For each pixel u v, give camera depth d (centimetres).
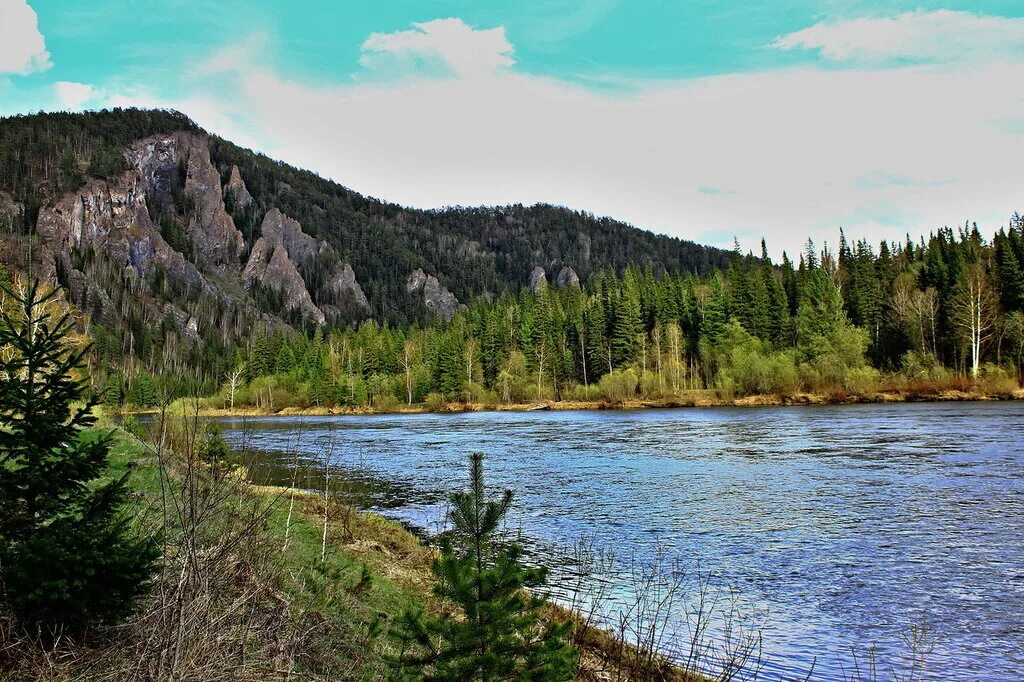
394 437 4638
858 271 8481
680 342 8538
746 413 5572
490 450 3628
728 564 1393
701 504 1992
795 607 1144
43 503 519
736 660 937
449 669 504
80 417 562
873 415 4631
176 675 454
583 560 1437
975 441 3045
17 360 532
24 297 557
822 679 876
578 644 884
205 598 529
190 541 559
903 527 1631
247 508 904
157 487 1070
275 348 12200
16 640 466
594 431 4641
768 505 1941
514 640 539
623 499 2105
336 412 9438
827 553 1448
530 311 11688
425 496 2286
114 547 521
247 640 580
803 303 8562
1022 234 8519
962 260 8100
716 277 10281
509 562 548
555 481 2494
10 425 531
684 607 1150
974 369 6212
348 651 697
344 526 1380
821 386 6638
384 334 12569
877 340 7869
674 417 5616
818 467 2562
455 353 9931
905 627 1052
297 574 877
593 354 9419
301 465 2781
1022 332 6228
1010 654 947
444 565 536
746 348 7588
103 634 529
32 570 471
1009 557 1377
